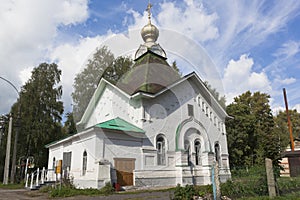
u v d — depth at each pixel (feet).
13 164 58.90
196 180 41.11
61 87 83.35
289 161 68.13
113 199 27.02
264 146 71.00
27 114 74.84
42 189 39.50
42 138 74.69
